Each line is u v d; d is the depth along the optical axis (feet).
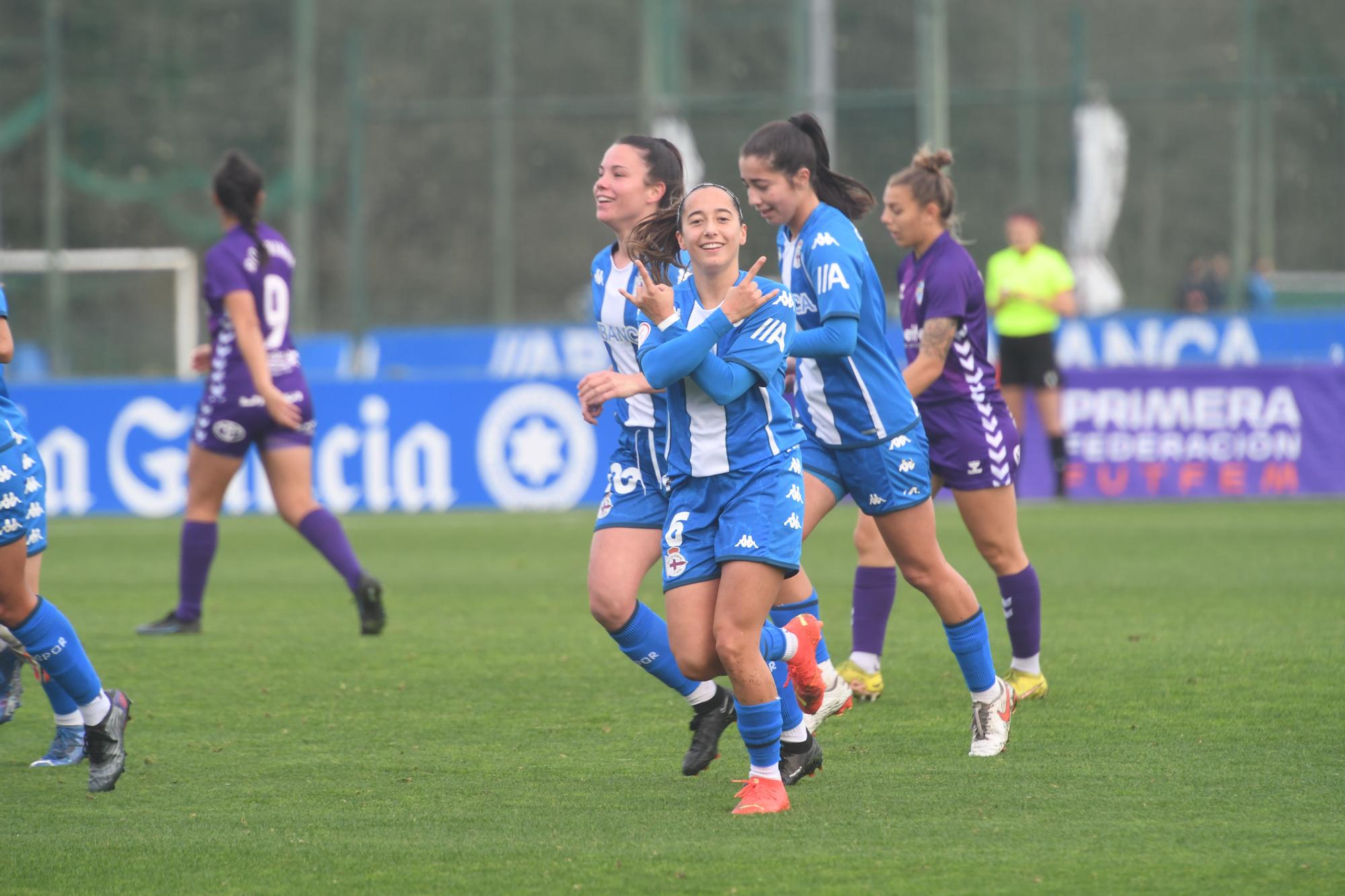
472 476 164.76
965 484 65.92
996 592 104.12
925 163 66.13
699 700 55.52
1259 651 78.23
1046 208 244.01
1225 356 214.48
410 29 263.70
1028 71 248.93
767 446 49.73
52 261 220.43
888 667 76.48
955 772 54.90
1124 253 246.06
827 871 43.24
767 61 250.16
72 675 53.01
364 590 87.15
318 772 56.29
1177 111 244.83
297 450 89.04
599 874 43.34
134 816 50.42
